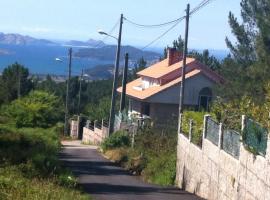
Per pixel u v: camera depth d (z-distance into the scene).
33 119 68.81
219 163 28.67
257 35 60.75
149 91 88.19
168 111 86.44
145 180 42.81
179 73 87.31
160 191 34.53
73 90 149.62
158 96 85.69
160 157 45.91
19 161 32.91
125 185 36.59
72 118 119.19
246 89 58.66
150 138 51.94
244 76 62.09
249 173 23.19
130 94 92.62
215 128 30.34
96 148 76.44
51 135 62.38
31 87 126.69
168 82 87.25
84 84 154.25
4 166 30.66
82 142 95.94
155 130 54.75
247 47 65.81
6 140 41.19
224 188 27.42
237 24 65.94
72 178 32.97
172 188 37.22
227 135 27.73
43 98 73.00
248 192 23.23
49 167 33.28
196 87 85.94
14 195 22.28
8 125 64.12
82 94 150.88
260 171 21.66
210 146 30.94
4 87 120.56
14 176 27.50
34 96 73.56
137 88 95.94
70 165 47.53
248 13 64.88
